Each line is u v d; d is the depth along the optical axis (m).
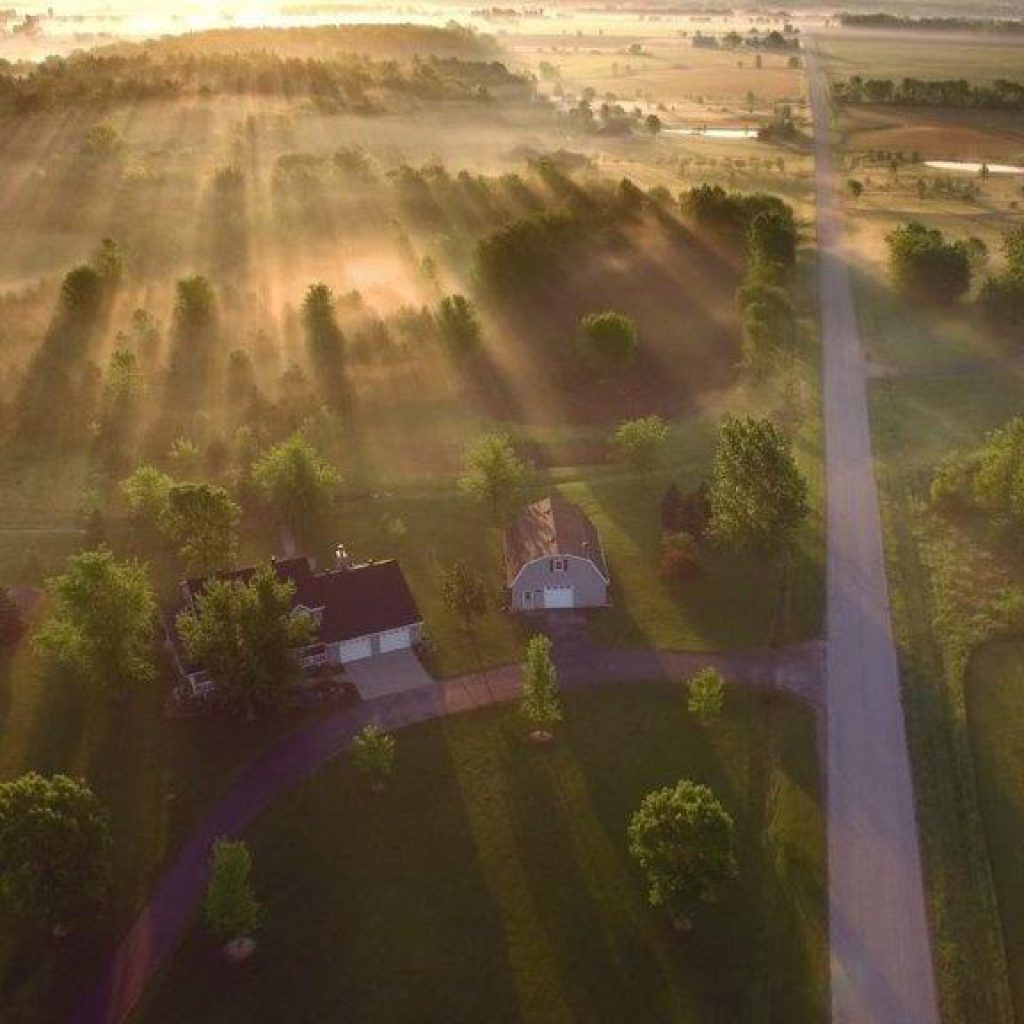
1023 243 130.12
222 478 87.88
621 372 109.06
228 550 72.81
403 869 52.09
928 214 166.50
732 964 47.06
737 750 59.34
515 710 62.56
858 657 66.81
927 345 115.81
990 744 59.84
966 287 124.00
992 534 79.00
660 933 48.53
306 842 53.66
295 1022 44.84
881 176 193.50
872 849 52.81
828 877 51.19
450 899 50.41
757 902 49.88
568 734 60.72
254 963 47.41
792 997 45.53
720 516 73.31
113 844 53.44
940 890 50.50
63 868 46.34
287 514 79.50
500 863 52.38
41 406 99.81
